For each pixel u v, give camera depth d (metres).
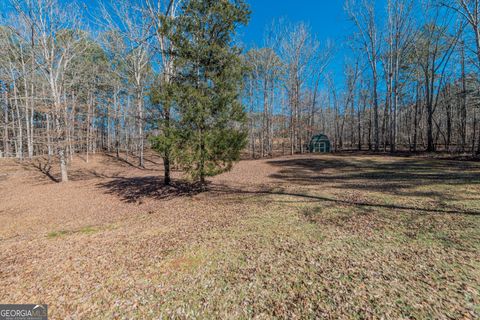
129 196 8.98
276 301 2.58
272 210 5.97
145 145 20.73
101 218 6.93
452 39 16.19
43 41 12.16
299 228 4.66
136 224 5.91
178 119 6.89
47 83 15.52
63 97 14.27
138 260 3.82
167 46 9.06
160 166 18.78
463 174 8.94
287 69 23.88
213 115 7.07
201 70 7.21
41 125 23.62
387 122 25.53
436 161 13.05
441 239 3.77
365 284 2.74
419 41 18.52
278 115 24.81
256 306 2.53
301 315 2.34
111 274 3.44
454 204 5.43
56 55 13.52
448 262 3.09
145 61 14.51
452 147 18.56
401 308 2.31
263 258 3.56
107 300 2.83
